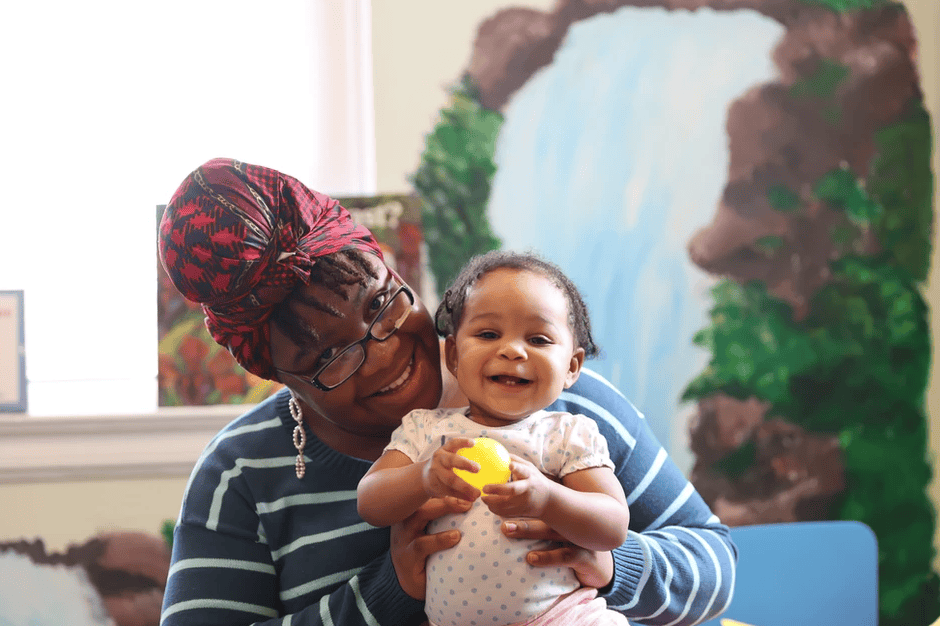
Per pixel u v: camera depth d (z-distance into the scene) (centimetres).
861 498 205
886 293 203
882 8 199
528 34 193
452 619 92
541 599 91
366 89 193
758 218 199
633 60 195
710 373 200
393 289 102
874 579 169
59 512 183
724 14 196
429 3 191
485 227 193
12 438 179
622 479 113
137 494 184
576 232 196
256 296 96
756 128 198
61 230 198
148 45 193
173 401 183
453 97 192
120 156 196
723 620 144
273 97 195
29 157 194
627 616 102
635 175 196
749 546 166
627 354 199
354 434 107
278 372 103
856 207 201
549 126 194
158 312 182
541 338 97
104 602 185
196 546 106
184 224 94
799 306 201
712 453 202
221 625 102
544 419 99
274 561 107
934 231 202
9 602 183
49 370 201
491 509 80
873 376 204
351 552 106
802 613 165
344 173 195
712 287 199
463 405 111
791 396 202
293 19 194
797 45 198
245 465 109
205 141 196
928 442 205
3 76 191
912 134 201
